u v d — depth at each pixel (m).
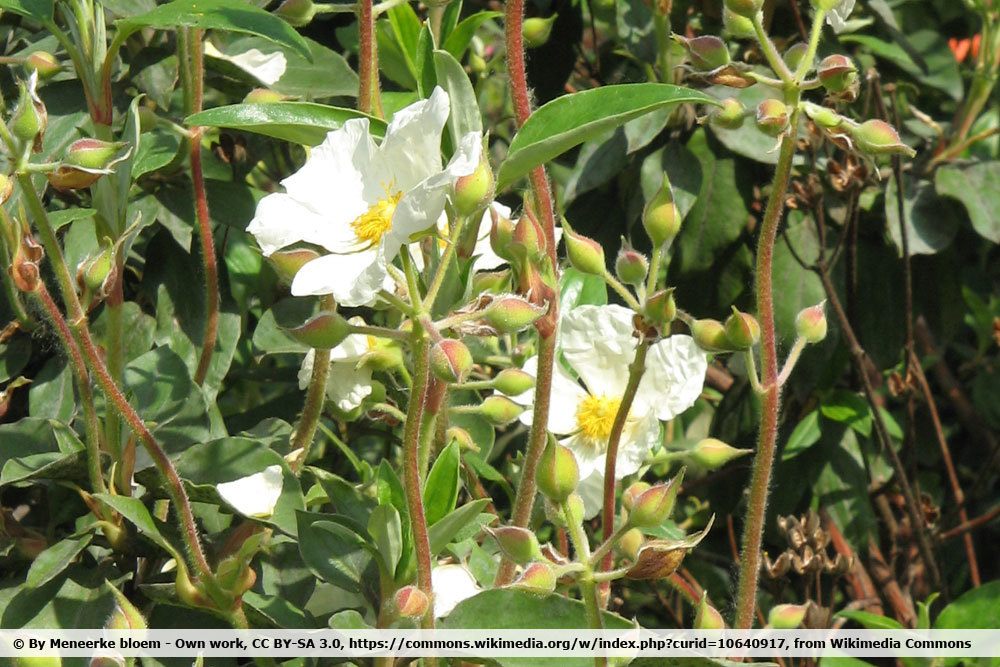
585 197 3.51
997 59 3.57
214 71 2.78
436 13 2.75
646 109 1.82
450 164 1.58
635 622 1.83
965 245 4.11
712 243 3.26
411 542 1.91
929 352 4.18
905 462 3.57
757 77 1.92
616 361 2.39
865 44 3.58
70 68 2.57
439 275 1.65
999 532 4.19
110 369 2.25
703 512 3.88
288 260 1.73
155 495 2.21
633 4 3.29
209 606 1.95
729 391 3.52
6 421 2.82
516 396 2.25
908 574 3.52
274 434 2.43
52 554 2.03
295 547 2.26
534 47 3.41
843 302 3.40
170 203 2.71
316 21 3.49
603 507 2.21
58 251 1.80
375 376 2.71
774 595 2.87
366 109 2.22
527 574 1.69
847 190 3.01
